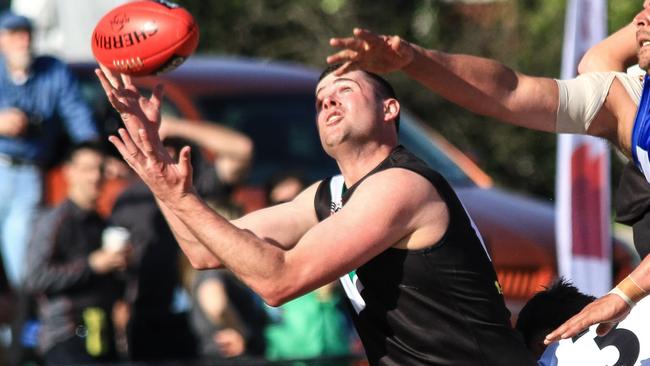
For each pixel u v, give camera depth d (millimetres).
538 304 16625
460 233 14664
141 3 15312
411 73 15398
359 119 15008
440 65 15328
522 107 15641
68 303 25453
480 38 50250
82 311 25469
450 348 14750
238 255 13969
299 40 51219
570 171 24125
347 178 15352
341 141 15078
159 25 15023
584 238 24031
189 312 26125
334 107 15109
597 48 16812
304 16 51188
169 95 29516
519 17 50844
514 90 15617
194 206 14070
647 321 15641
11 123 28438
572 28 23312
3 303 26344
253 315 25906
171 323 26094
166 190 14109
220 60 32156
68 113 29047
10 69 28547
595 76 15938
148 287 26109
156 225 26297
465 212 14875
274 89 30500
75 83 29438
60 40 41281
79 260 25531
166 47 15023
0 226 28781
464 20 51875
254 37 51281
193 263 15875
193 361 24797
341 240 14133
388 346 15023
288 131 29875
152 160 14117
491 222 26750
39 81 28828
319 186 16016
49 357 25250
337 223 14242
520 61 49281
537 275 25766
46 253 25406
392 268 14664
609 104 15836
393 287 14742
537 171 48375
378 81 15281
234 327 25609
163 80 29922
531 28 50094
